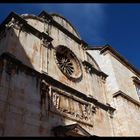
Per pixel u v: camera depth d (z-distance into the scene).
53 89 17.66
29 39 18.55
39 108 15.43
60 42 22.45
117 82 27.41
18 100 14.16
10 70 14.80
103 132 20.92
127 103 25.88
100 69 28.69
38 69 17.66
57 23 23.36
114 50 31.95
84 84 22.47
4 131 12.20
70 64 23.00
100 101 23.67
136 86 32.34
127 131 22.83
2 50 16.12
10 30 16.97
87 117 19.94
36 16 21.11
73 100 19.39
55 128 15.51
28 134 13.52
